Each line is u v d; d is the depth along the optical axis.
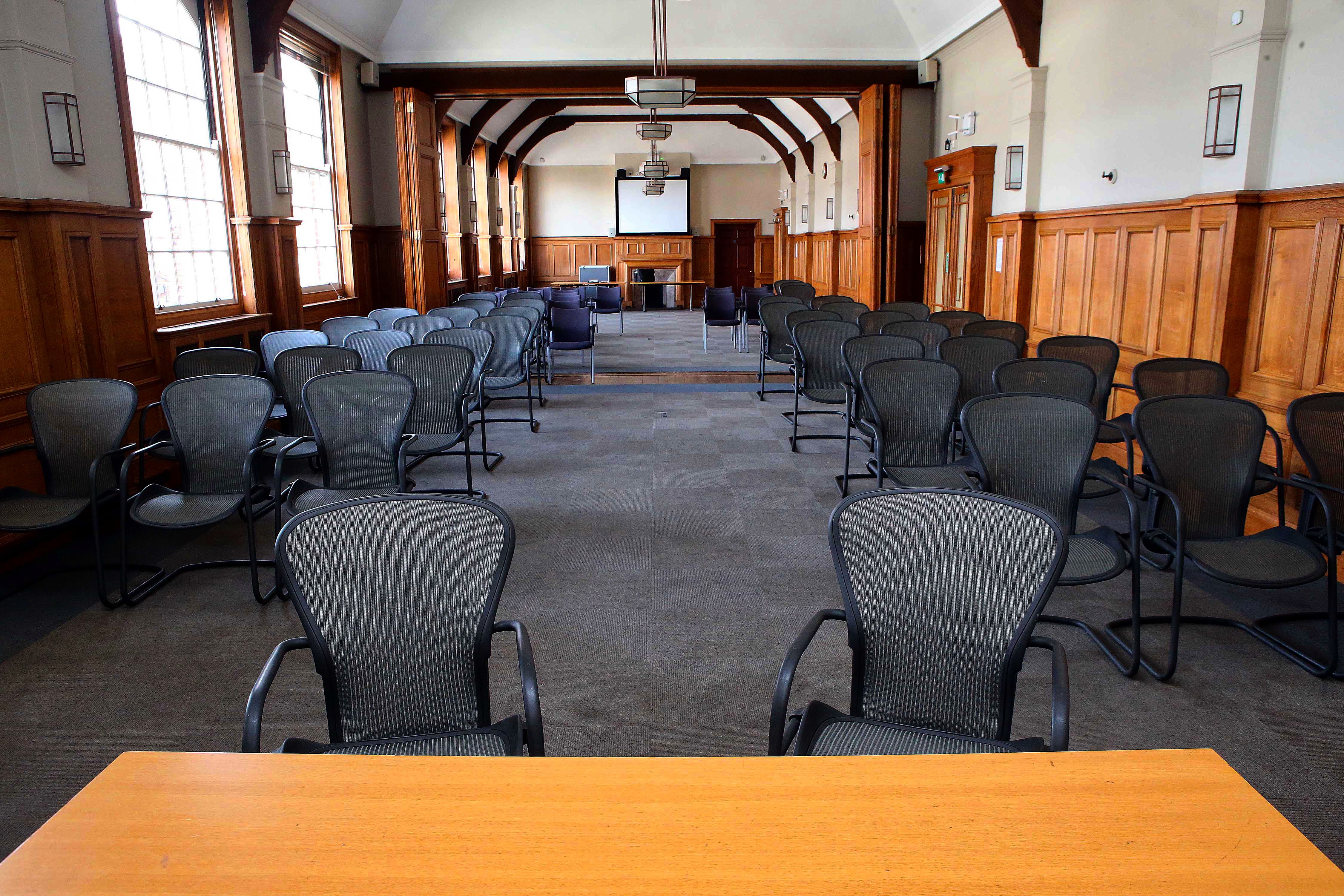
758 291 12.73
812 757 1.31
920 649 1.87
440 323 6.61
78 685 2.94
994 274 8.42
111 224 5.24
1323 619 3.37
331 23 8.91
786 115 17.09
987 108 8.77
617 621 3.39
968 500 1.85
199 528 3.55
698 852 1.09
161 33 6.28
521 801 1.20
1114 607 3.52
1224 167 5.00
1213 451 3.16
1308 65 4.49
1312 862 1.07
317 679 2.98
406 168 10.38
